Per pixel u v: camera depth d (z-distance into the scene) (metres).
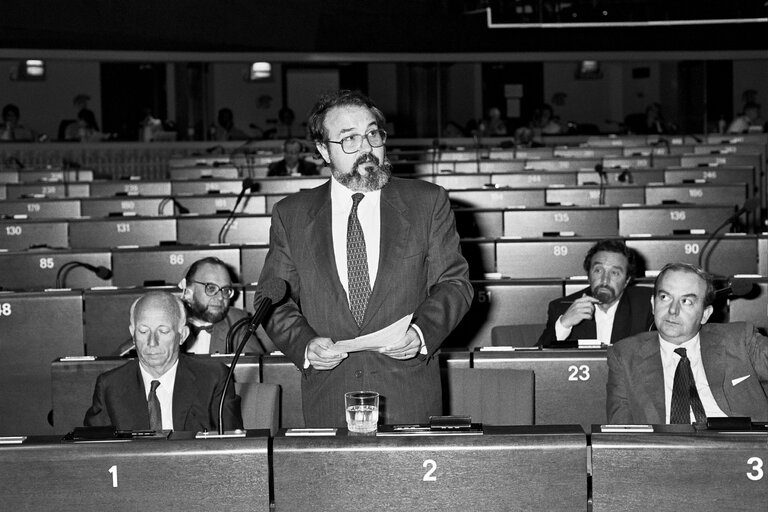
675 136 16.92
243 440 2.21
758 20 17.77
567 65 24.81
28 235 7.63
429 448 2.19
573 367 3.63
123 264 6.17
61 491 2.19
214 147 17.17
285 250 3.04
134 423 3.19
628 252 4.42
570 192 9.20
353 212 2.98
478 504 2.19
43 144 16.58
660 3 17.75
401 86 22.42
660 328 3.22
